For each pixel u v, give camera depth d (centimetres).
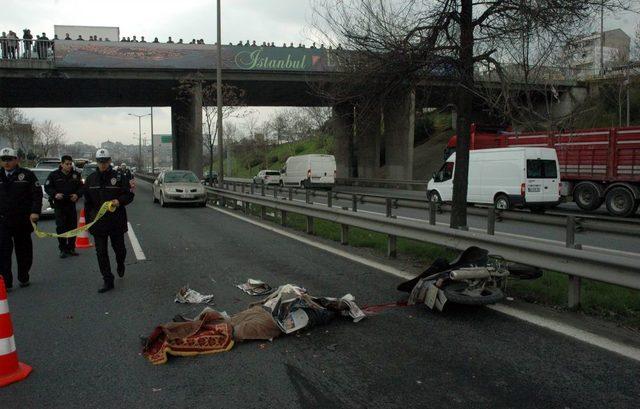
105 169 751
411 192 3259
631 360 439
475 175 1922
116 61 3309
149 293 708
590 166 1873
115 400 388
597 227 664
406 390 394
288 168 3953
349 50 937
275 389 401
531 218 831
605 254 521
